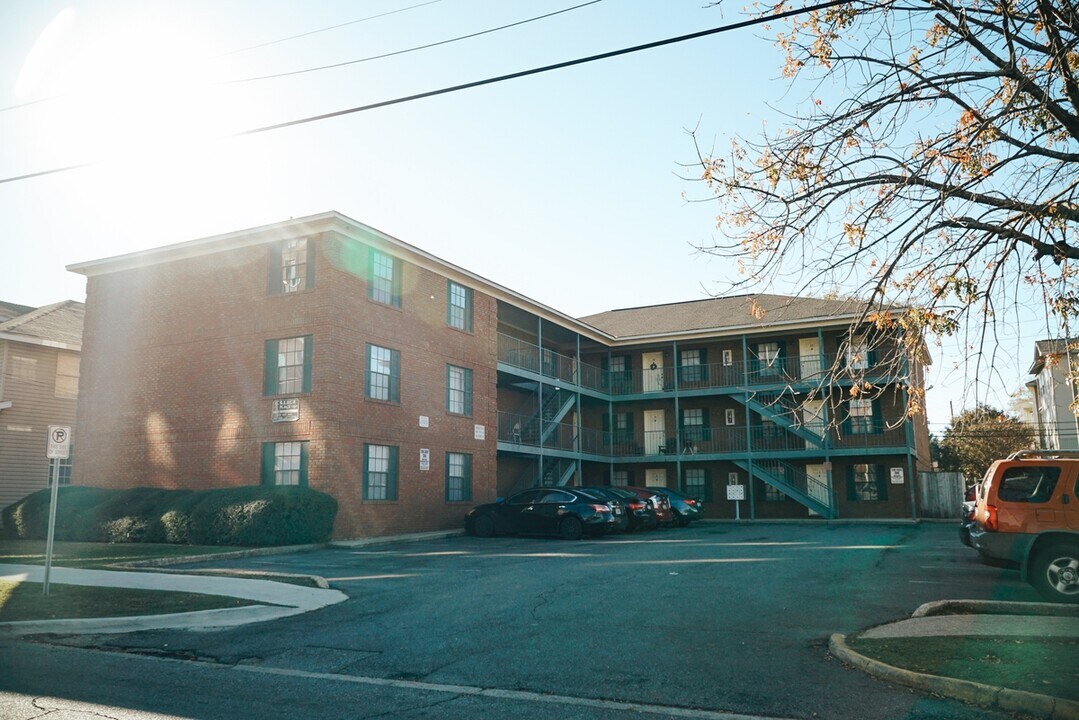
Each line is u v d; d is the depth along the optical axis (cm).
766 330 3544
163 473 2361
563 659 784
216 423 2297
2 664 804
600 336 3750
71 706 641
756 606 1049
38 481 2767
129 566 1581
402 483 2398
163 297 2459
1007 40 857
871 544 1978
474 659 795
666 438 3888
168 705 645
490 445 2867
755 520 3444
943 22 884
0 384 2695
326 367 2150
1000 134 880
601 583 1262
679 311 4159
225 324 2334
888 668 700
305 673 759
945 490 3541
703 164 973
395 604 1116
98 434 2488
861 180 949
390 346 2403
